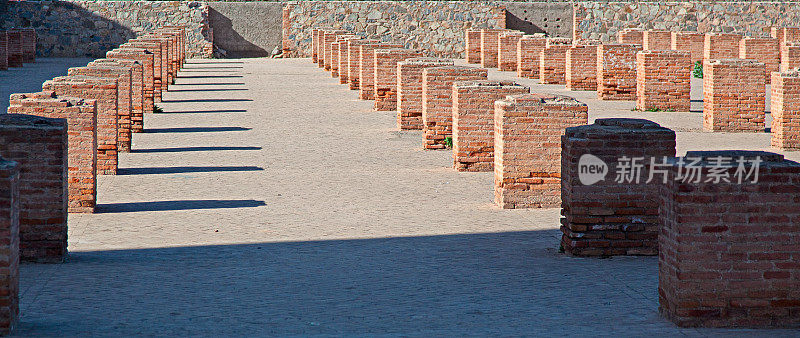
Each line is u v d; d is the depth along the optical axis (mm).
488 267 16172
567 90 54656
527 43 64188
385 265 16266
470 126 27078
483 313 13148
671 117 41500
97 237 18828
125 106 30328
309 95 50375
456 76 31016
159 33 65875
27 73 61938
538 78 64562
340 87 55406
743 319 12516
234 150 31156
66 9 82438
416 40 84188
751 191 12336
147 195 23422
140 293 14297
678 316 12500
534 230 19625
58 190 16531
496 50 74750
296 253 17234
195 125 37844
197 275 15500
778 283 12469
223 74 65438
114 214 21156
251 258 16812
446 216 21062
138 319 12789
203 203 22391
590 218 17109
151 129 36594
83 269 16000
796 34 75438
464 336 11906
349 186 24766
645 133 17062
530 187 22141
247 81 59438
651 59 43531
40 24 82125
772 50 63531
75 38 82688
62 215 16547
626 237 17219
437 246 17922
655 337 11992
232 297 14047
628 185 17141
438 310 13305
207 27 85188
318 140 33594
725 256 12414
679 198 12352
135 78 35219
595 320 12781
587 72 54219
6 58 64688
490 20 84312
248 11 87250
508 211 21797
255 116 40844
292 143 32844
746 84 36375
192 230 19406
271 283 14938
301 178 25953
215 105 45312
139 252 17438
